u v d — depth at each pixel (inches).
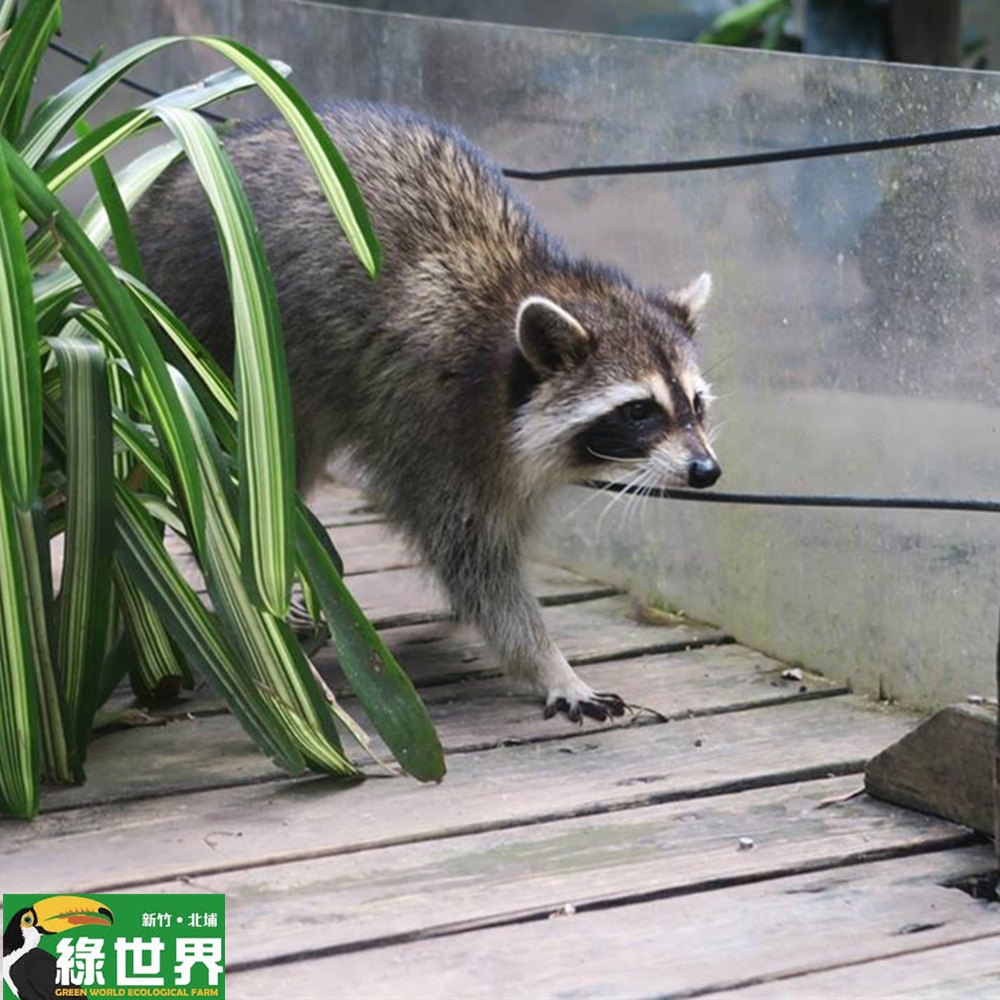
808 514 99.0
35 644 88.0
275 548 84.7
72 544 87.7
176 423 84.7
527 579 100.7
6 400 81.0
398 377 98.3
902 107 93.4
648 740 93.8
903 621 95.7
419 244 99.0
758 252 99.3
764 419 100.1
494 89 109.3
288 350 100.5
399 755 88.2
